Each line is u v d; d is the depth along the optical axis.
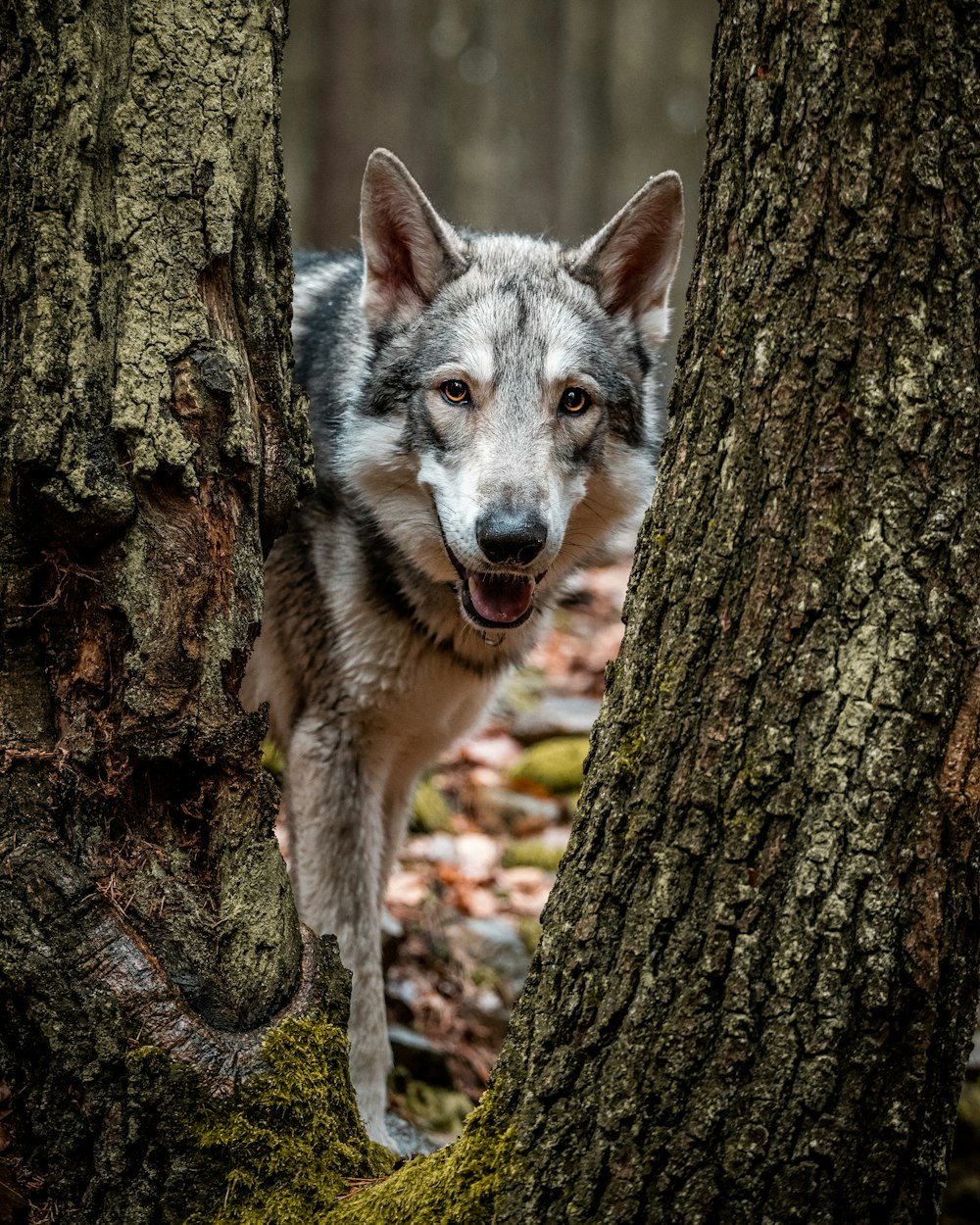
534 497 5.66
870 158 3.35
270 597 6.83
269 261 4.39
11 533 4.04
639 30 48.31
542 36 32.06
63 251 3.95
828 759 3.38
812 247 3.41
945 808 3.35
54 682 4.16
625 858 3.62
